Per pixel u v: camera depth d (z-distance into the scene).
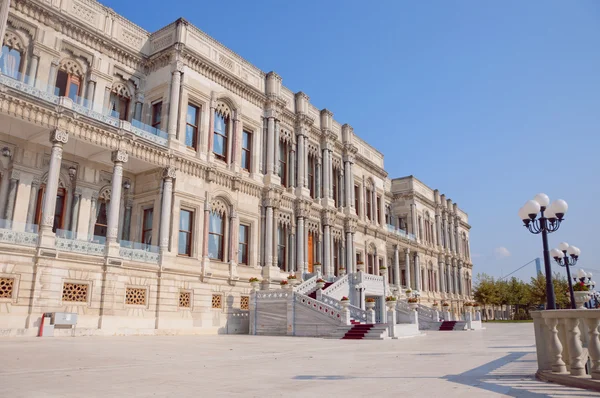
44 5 26.48
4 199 24.50
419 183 66.88
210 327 30.12
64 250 23.25
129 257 26.36
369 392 8.12
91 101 28.55
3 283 20.91
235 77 34.97
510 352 17.31
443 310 54.28
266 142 37.88
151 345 18.69
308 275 39.28
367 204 53.34
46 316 21.94
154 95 31.67
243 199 34.78
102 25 29.94
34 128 24.17
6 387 8.23
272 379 9.77
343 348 19.17
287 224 39.28
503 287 87.50
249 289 33.53
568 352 9.78
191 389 8.38
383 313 40.47
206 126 32.66
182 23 31.59
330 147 45.88
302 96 42.47
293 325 29.14
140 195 30.55
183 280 29.00
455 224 77.62
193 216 30.88
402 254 60.66
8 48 25.22
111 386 8.61
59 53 27.33
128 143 27.33
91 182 28.59
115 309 25.06
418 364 12.96
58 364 11.59
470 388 8.60
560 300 78.00
